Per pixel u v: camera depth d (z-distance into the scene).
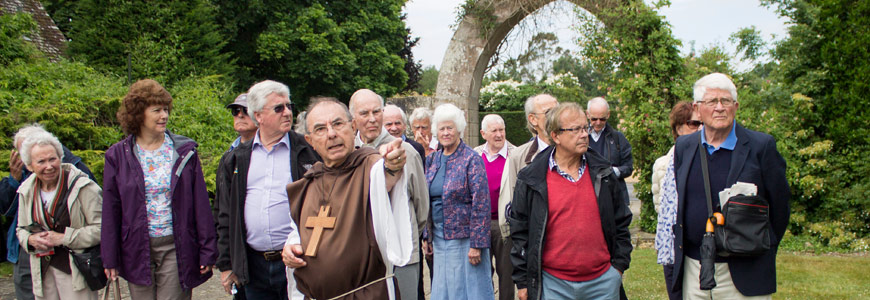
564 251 2.97
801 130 7.68
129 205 3.23
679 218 3.06
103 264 3.24
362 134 3.85
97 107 7.60
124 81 11.78
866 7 7.16
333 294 2.30
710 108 2.86
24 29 10.14
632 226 8.45
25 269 3.77
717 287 2.95
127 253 3.25
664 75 7.78
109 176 3.26
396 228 2.29
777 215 2.92
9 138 6.52
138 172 3.26
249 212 3.17
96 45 13.82
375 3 21.75
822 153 7.40
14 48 9.72
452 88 9.48
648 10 7.62
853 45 7.26
